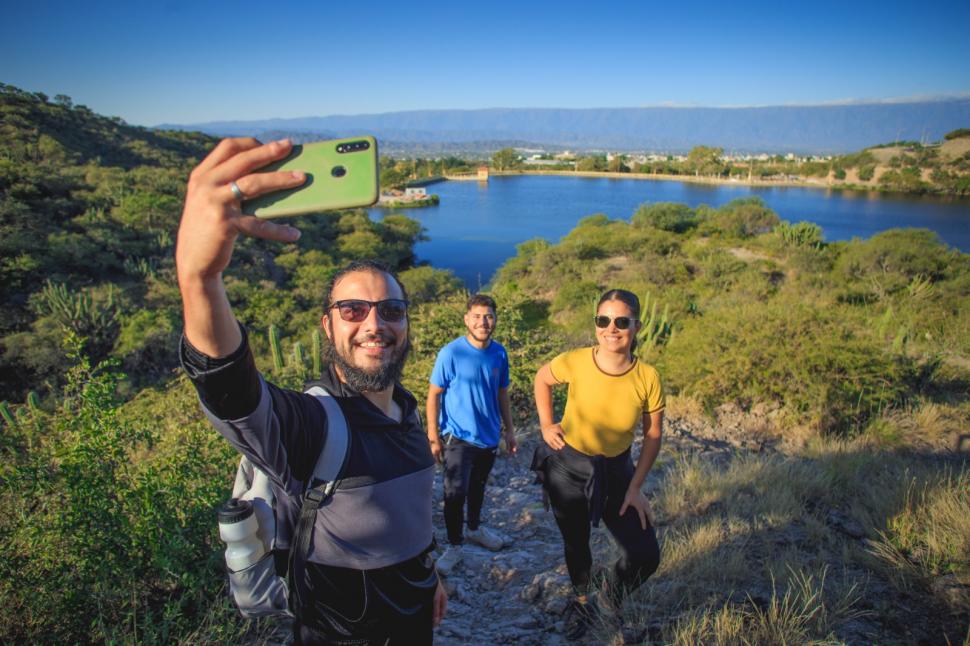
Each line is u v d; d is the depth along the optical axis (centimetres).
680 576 287
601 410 248
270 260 4888
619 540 252
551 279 3581
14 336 2781
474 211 11862
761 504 366
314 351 826
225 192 81
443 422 350
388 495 135
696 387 657
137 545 260
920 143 17700
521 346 716
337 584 133
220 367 95
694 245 3878
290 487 124
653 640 241
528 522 408
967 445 538
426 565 153
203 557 278
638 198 13825
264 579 134
